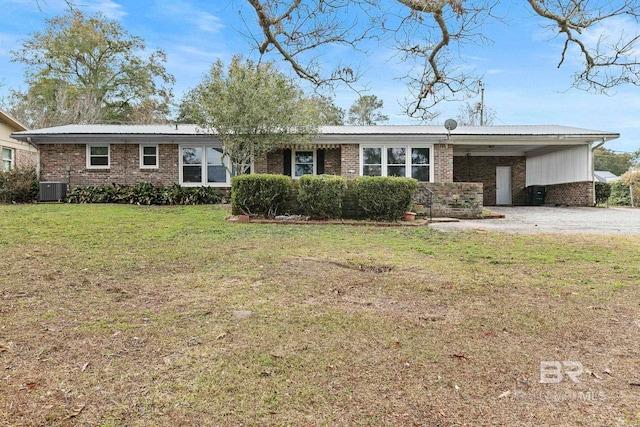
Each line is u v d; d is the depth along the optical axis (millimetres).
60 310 3689
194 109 14242
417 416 2205
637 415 2227
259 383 2506
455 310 3885
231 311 3738
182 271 5215
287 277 5008
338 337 3207
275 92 13914
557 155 18906
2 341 3012
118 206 13828
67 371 2604
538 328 3451
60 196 15656
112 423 2096
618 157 43125
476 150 20375
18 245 6629
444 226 10398
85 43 30078
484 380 2592
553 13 5500
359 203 11195
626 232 9242
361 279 4996
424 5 5223
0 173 15281
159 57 33469
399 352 2963
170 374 2592
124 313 3650
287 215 11125
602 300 4207
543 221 11758
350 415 2203
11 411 2168
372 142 16719
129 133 16297
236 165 15266
